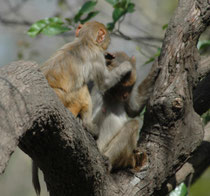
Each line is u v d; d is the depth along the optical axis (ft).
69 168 31.07
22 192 136.87
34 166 36.29
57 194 33.81
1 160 22.67
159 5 94.48
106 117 44.47
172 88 35.76
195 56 37.27
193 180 49.93
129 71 42.47
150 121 37.04
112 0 53.47
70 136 29.37
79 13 51.55
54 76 36.96
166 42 37.27
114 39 72.74
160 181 36.19
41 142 28.78
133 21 87.56
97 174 33.17
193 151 36.88
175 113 35.45
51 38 100.01
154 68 39.60
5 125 24.21
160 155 36.22
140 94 42.60
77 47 40.04
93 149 33.09
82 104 38.32
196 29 36.52
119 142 39.01
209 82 43.98
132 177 36.32
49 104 27.20
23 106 25.82
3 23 77.66
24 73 27.81
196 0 37.24
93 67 40.27
